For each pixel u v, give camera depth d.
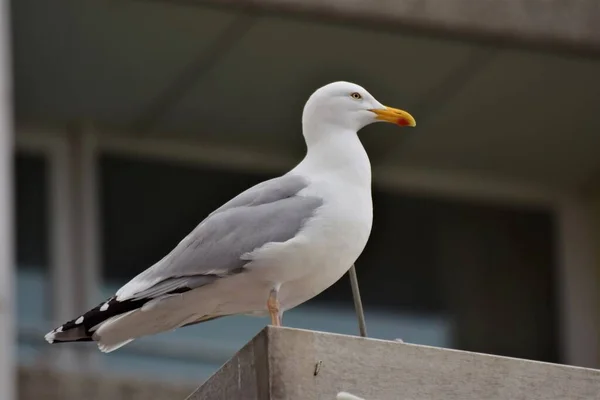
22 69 16.55
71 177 17.31
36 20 15.77
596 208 19.11
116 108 17.30
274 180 9.04
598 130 18.19
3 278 13.65
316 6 15.87
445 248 18.38
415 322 17.91
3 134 14.10
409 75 17.08
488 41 16.55
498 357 8.12
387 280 18.02
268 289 8.76
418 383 7.93
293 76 16.91
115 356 15.87
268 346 7.71
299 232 8.65
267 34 16.14
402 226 18.38
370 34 16.27
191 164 17.77
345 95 9.36
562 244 18.88
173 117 17.48
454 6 16.39
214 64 16.58
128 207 17.44
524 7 16.64
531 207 18.92
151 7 15.59
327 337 7.82
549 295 18.59
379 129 17.80
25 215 17.06
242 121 17.59
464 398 7.99
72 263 17.05
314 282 8.79
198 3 15.52
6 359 13.48
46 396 15.05
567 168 18.88
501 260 18.58
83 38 16.08
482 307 18.31
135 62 16.52
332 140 9.20
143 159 17.64
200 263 8.69
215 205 17.73
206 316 9.05
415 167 18.55
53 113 17.27
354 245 8.77
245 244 8.65
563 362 18.45
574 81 17.38
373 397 7.82
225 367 7.89
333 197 8.80
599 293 18.72
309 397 7.71
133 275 17.22
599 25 16.84
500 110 17.77
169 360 15.93
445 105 17.59
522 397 8.09
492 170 18.78
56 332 8.81
